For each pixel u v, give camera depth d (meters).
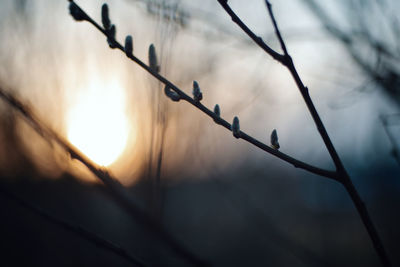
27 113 1.37
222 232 5.29
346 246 5.51
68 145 1.40
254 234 5.53
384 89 2.57
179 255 1.72
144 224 1.68
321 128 1.22
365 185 5.55
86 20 1.10
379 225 5.19
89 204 2.99
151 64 1.19
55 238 3.08
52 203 2.99
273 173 5.36
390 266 1.21
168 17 1.84
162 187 1.81
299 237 4.88
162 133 1.81
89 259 2.95
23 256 3.38
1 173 3.06
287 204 5.37
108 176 1.52
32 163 3.03
